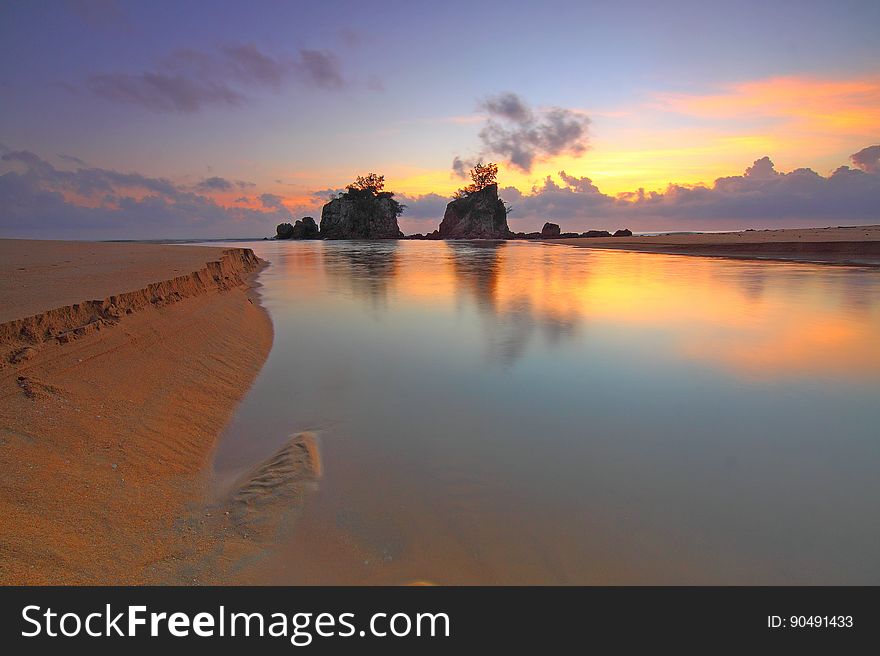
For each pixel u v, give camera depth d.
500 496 4.20
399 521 3.82
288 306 14.68
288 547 3.49
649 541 3.59
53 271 12.01
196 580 3.14
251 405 6.46
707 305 14.13
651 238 67.38
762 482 4.45
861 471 4.64
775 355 8.73
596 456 4.96
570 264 31.28
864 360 8.35
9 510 3.27
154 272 12.02
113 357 6.24
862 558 3.41
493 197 123.31
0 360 5.00
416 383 7.32
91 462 4.17
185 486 4.31
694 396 6.68
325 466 4.73
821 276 21.50
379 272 26.88
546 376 7.60
